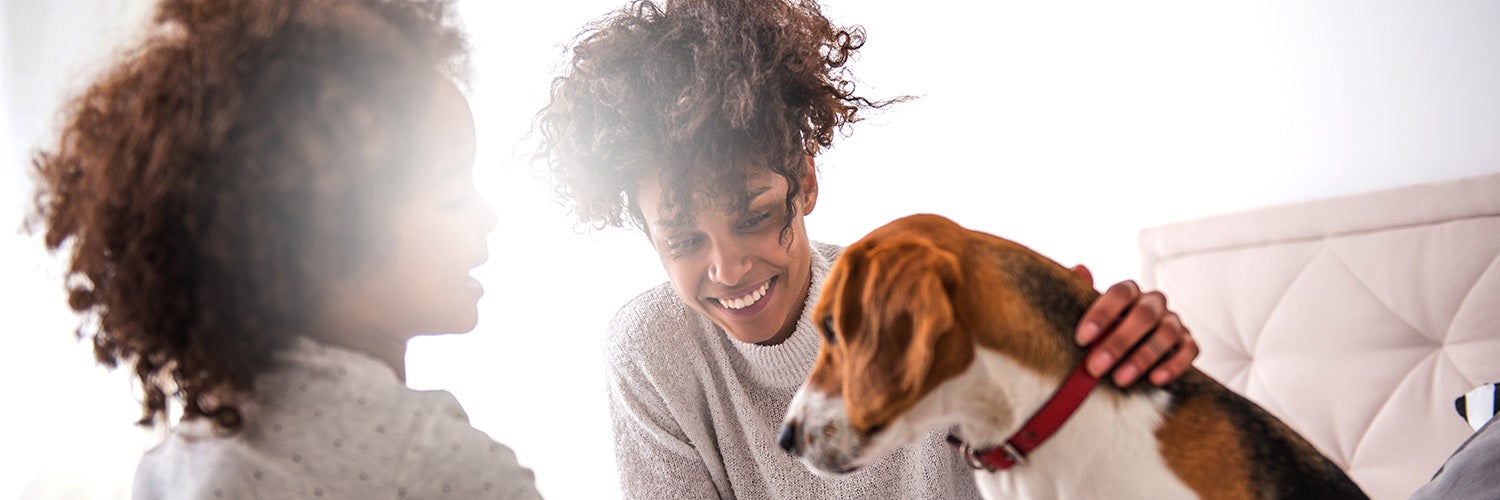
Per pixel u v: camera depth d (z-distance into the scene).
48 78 2.55
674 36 1.20
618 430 1.49
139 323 0.71
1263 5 2.37
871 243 0.96
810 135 1.27
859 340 0.89
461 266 0.84
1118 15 2.53
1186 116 2.49
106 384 2.54
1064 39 2.59
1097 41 2.56
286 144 0.71
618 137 1.21
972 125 2.72
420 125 0.78
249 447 0.74
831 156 2.87
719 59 1.17
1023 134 2.67
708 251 1.24
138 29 0.84
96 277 0.73
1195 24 2.45
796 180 1.21
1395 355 2.20
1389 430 2.18
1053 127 2.63
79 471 2.53
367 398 0.76
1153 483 0.92
